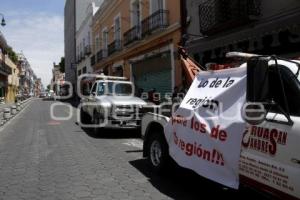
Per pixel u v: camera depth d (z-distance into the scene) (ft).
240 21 41.42
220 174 16.51
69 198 18.74
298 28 34.65
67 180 22.21
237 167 15.58
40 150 32.71
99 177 22.89
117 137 41.73
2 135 44.55
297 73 14.40
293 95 14.05
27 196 19.12
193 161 18.34
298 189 12.80
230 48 44.60
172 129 20.76
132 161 27.66
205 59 50.11
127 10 90.74
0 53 166.30
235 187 15.64
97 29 130.82
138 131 45.32
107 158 28.84
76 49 195.62
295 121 13.39
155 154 23.90
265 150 14.28
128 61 91.20
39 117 73.41
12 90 222.07
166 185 21.11
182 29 56.95
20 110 97.35
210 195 19.34
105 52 116.88
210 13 48.16
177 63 61.93
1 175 23.53
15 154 30.81
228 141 16.14
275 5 37.91
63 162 27.37
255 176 14.73
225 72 18.16
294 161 13.01
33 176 23.22
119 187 20.68
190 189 20.38
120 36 98.17
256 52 40.40
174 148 20.35
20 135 44.04
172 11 63.87
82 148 33.76
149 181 21.91
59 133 45.52
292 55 35.70
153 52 72.49
